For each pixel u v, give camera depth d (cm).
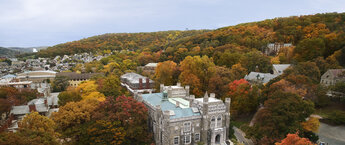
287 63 15088
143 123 7475
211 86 10319
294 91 7994
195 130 6812
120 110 7156
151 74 18812
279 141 6341
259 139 7075
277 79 9812
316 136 6894
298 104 6944
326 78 10362
